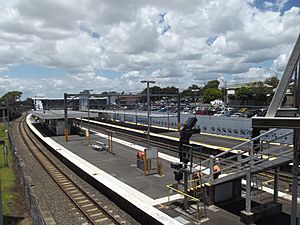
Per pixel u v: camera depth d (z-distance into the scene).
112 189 15.32
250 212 11.50
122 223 12.37
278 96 8.13
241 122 32.28
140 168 20.05
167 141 33.34
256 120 8.14
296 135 9.18
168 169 19.98
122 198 14.13
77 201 15.16
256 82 73.56
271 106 8.16
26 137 43.38
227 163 18.88
